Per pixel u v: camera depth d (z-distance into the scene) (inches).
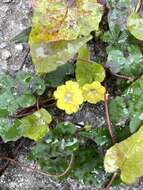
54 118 9.0
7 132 8.5
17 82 8.7
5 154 9.0
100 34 9.1
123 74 8.8
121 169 8.2
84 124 9.0
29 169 9.0
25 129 8.5
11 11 9.7
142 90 8.5
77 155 8.5
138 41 8.8
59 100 8.6
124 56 8.8
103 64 9.1
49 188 9.0
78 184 8.9
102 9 8.9
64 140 8.5
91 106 9.1
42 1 8.8
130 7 8.9
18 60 9.4
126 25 8.8
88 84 8.6
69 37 8.7
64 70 8.9
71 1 8.8
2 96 8.6
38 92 8.7
